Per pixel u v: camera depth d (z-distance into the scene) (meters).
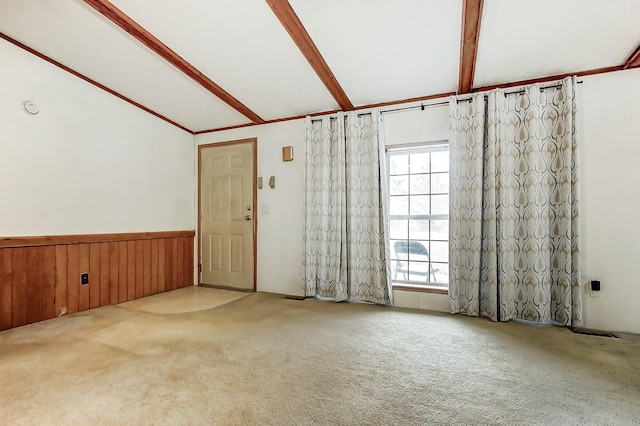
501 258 2.62
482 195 2.74
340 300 3.29
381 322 2.64
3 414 1.38
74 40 2.49
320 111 3.52
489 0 1.84
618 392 1.56
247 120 3.85
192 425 1.32
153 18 2.19
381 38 2.26
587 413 1.39
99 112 3.17
